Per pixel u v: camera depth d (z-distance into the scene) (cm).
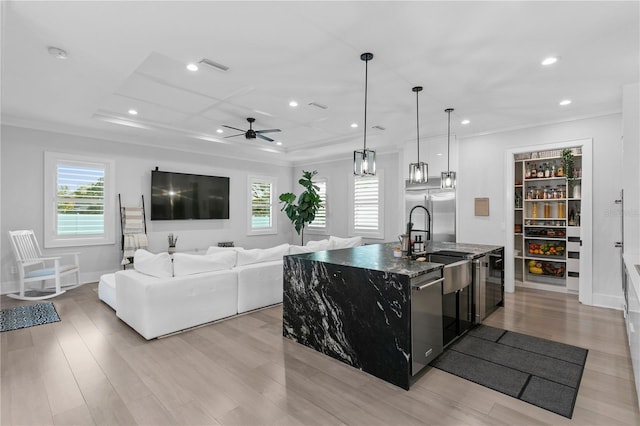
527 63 301
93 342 303
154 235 620
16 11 222
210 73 332
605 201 429
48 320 361
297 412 199
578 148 486
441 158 580
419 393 221
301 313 302
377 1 214
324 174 821
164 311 315
